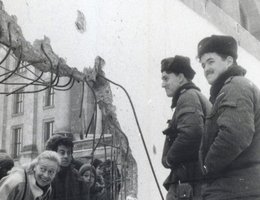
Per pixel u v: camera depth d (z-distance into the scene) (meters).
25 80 4.44
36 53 4.57
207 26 8.12
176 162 6.50
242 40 9.01
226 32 8.63
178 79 6.79
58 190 4.62
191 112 6.55
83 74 5.18
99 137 5.29
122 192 5.58
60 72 4.84
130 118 5.93
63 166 4.71
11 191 4.18
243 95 6.82
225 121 6.64
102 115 5.40
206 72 7.18
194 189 6.44
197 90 6.84
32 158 4.41
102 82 5.50
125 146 5.75
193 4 7.84
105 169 5.32
